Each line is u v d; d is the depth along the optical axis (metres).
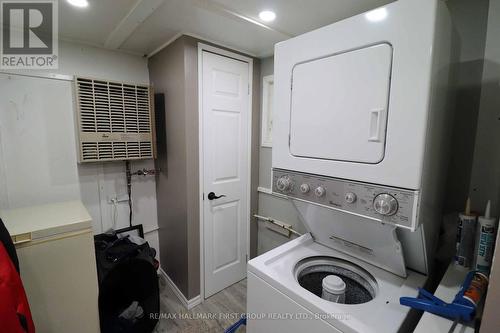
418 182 0.82
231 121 2.15
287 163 1.21
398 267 1.19
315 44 1.06
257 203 2.48
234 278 2.41
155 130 2.16
